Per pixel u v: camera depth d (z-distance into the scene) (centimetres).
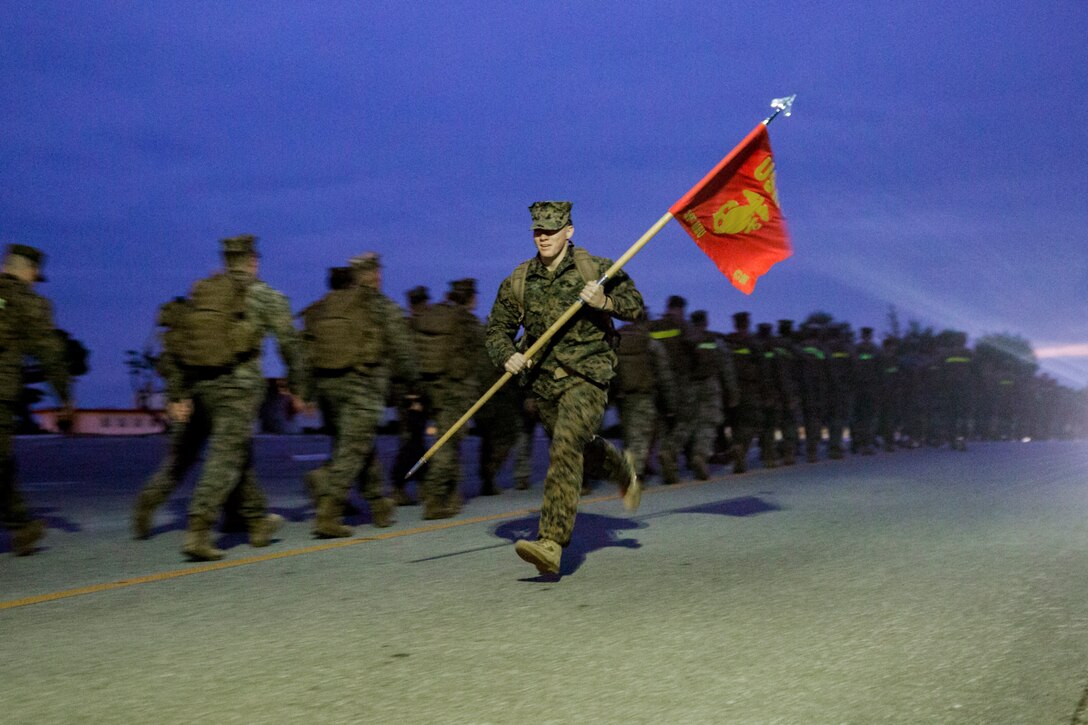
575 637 434
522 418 1110
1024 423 2795
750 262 611
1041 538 701
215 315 644
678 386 1174
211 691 364
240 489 689
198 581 570
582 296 557
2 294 644
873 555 634
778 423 1499
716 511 868
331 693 360
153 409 3114
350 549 681
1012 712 334
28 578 588
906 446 2028
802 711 337
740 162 604
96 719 337
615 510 880
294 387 699
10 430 652
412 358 771
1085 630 441
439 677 377
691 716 334
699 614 474
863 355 1777
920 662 392
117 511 922
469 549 672
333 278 746
